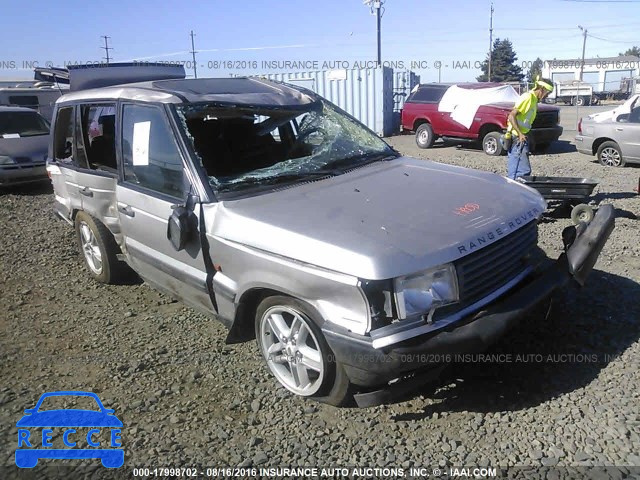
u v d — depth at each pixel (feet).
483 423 10.34
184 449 10.12
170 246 13.08
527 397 10.99
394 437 10.12
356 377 9.78
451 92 52.06
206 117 13.28
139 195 13.76
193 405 11.46
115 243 17.40
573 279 11.76
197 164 12.30
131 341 14.42
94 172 16.35
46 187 37.86
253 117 13.99
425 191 12.07
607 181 32.14
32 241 23.99
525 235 11.71
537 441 9.71
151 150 13.42
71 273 19.86
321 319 9.97
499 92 49.75
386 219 10.57
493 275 10.67
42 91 53.57
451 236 10.07
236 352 13.58
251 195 12.03
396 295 9.35
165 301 17.01
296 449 9.95
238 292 11.44
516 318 10.14
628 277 16.26
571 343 12.73
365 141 15.31
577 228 12.82
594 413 10.32
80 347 14.21
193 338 14.46
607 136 38.14
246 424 10.77
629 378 11.27
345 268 9.44
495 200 11.80
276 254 10.44
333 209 11.11
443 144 58.80
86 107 16.56
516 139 25.17
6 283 19.04
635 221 22.52
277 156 14.69
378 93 69.46
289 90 15.62
